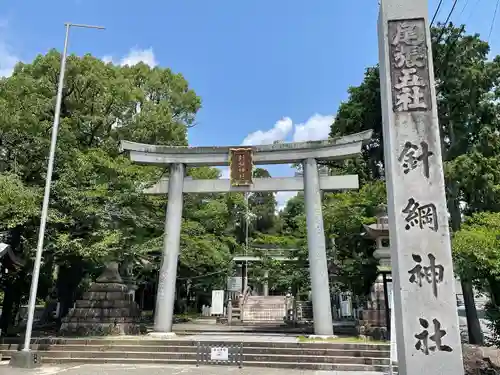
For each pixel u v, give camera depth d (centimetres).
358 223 2022
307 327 2367
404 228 682
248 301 3606
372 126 2597
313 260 1634
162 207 2194
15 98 1798
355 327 2073
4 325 1709
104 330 1700
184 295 4228
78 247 1516
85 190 1630
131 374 1200
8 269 1577
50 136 1750
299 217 2688
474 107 2105
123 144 1827
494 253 1243
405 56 753
